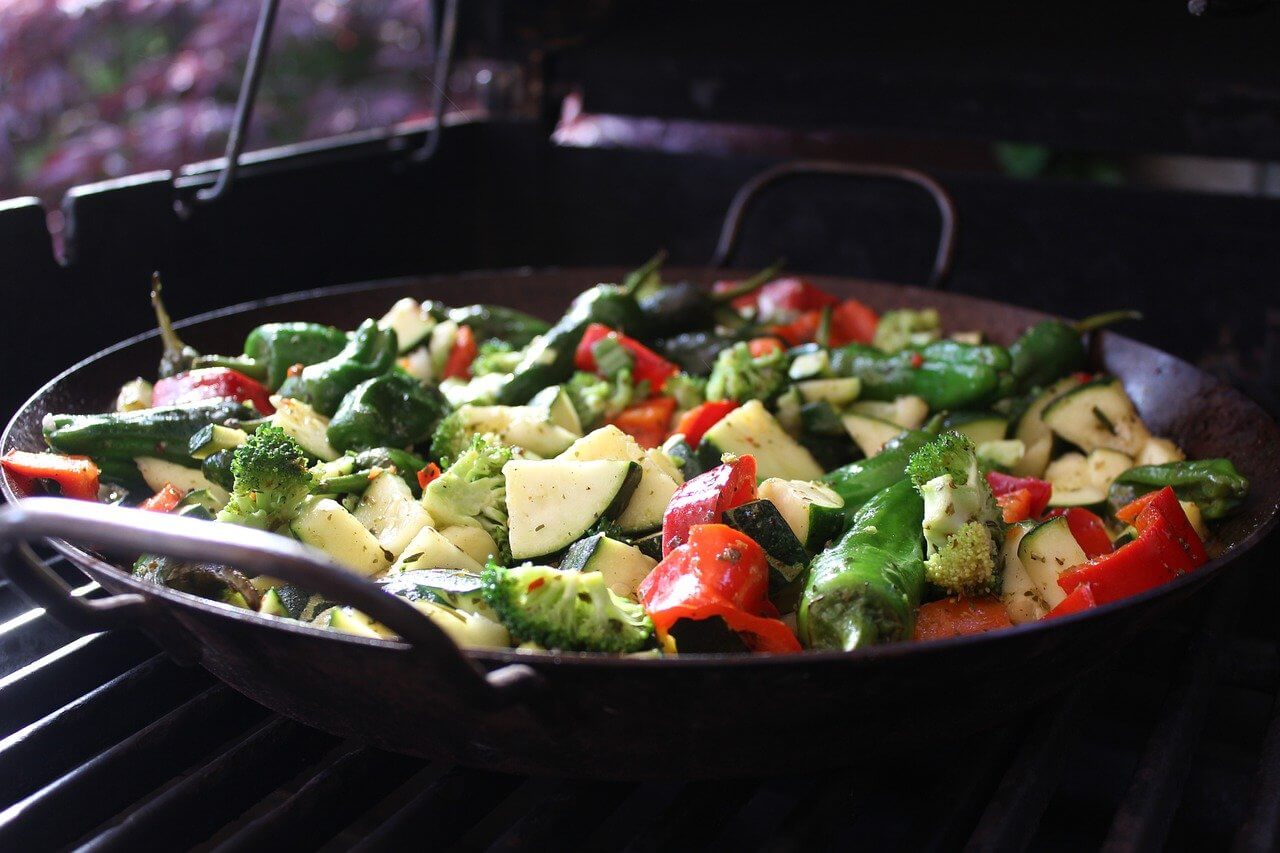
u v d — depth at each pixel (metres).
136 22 1.12
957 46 0.72
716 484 0.43
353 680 0.38
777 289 0.64
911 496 0.44
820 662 0.35
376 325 0.53
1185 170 0.99
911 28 0.74
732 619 0.39
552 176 0.81
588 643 0.37
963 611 0.42
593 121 1.13
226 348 0.58
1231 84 0.66
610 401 0.54
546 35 0.78
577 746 0.38
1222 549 0.48
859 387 0.56
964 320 0.63
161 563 0.42
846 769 0.42
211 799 0.41
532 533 0.43
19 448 0.47
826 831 0.40
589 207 0.81
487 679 0.34
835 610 0.39
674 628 0.39
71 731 0.43
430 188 0.79
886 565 0.40
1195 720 0.44
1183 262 0.69
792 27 0.76
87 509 0.34
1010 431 0.56
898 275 0.76
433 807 0.41
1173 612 0.54
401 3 1.18
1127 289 0.71
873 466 0.50
